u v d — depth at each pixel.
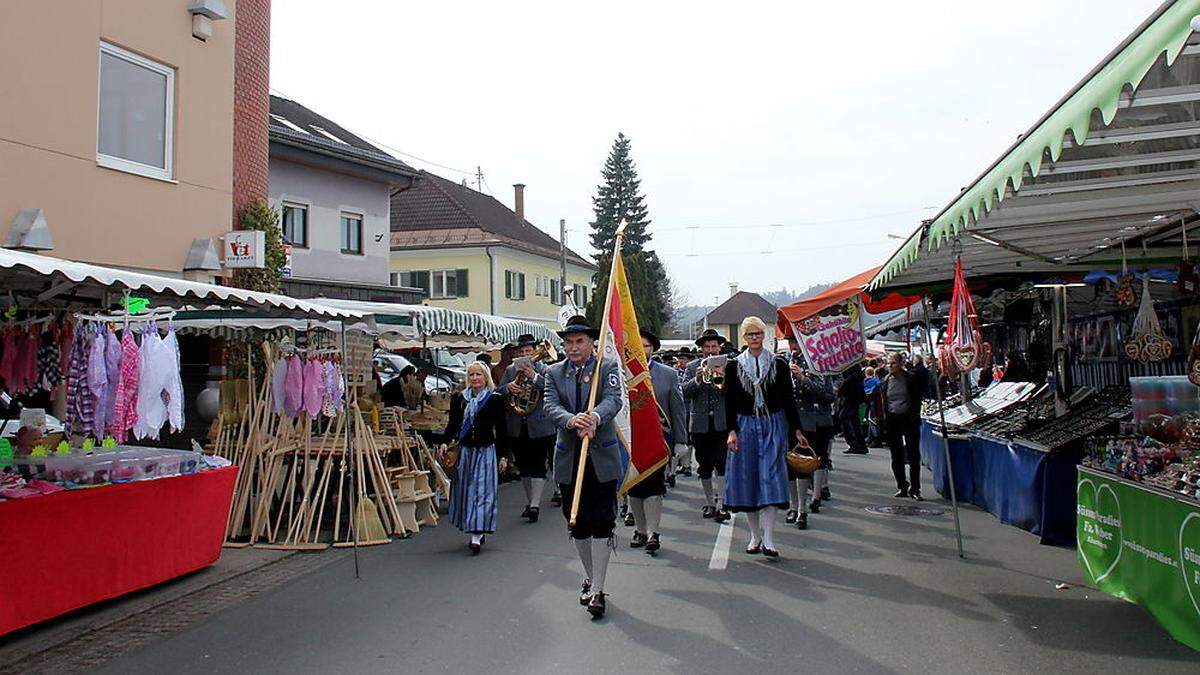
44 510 5.86
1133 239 7.64
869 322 18.08
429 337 15.53
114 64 11.37
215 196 12.86
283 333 10.47
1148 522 5.58
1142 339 7.84
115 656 5.37
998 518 9.54
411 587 6.93
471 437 8.31
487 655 5.26
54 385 6.36
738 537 8.73
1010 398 11.28
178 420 6.90
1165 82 3.58
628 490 7.39
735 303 72.00
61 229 10.47
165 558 7.03
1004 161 4.50
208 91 12.77
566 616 6.05
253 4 15.85
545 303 46.16
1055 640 5.37
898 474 11.27
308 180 23.44
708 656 5.17
